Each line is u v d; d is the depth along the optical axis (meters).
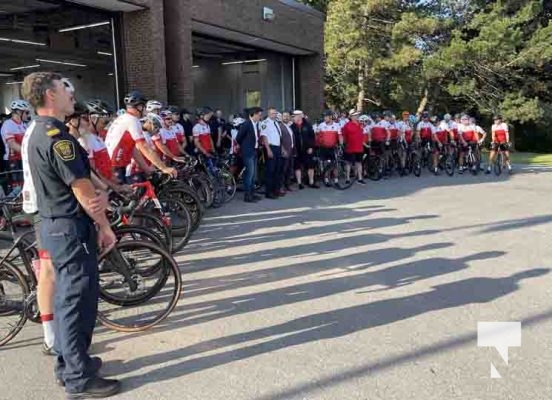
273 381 3.51
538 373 3.54
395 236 7.62
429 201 10.84
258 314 4.71
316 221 8.80
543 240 7.26
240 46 19.36
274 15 18.19
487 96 30.50
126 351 4.03
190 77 14.55
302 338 4.17
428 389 3.35
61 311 3.35
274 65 21.69
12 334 4.19
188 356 3.92
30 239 4.30
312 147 12.89
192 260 6.47
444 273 5.79
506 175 15.99
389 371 3.60
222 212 9.70
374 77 29.59
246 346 4.06
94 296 3.43
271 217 9.18
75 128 5.41
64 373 3.40
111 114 6.83
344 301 4.99
